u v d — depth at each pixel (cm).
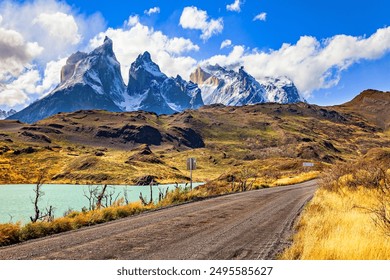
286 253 962
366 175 2398
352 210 1583
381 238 991
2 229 1283
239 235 1293
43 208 5091
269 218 1772
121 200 2422
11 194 8475
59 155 18338
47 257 961
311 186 5053
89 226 1603
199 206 2408
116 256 966
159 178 15300
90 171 15325
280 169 11138
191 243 1145
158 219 1759
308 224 1332
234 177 8975
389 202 1614
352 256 869
